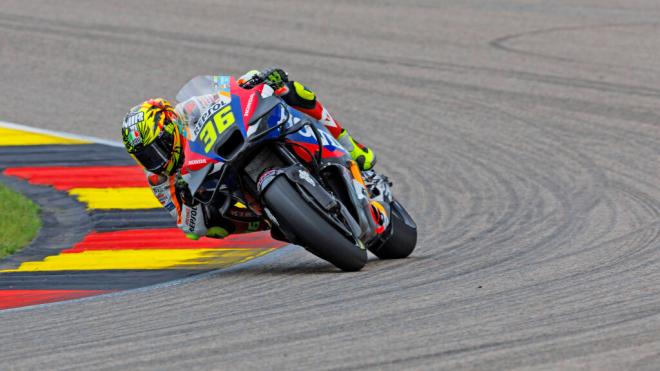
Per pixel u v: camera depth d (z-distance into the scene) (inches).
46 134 1734.7
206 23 2506.2
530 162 1466.5
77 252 1133.7
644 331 696.4
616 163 1434.5
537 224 1134.4
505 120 1715.1
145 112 933.2
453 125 1700.3
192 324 789.2
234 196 933.8
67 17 2578.7
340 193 954.1
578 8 2623.0
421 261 988.6
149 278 1005.8
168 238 1182.3
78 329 799.7
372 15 2566.4
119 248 1144.2
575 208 1202.0
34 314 869.2
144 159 943.0
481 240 1076.5
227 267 1039.0
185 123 946.1
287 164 921.5
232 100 923.4
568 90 1879.9
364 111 1803.6
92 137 1713.8
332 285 893.2
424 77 2007.9
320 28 2438.5
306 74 2049.7
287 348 705.0
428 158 1523.1
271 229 939.3
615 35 2308.1
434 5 2677.2
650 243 999.0
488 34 2346.2
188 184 920.3
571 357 653.9
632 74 1978.3
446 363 655.1
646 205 1198.9
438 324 742.5
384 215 973.2
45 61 2214.6
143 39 2365.9
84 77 2096.5
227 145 912.9
